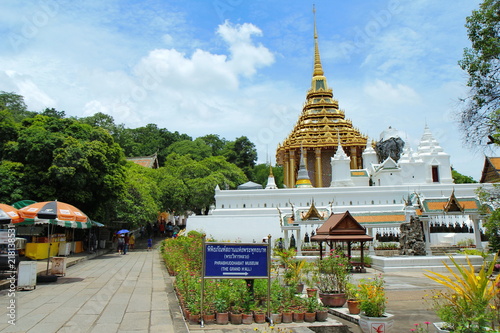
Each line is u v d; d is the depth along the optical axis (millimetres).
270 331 10734
